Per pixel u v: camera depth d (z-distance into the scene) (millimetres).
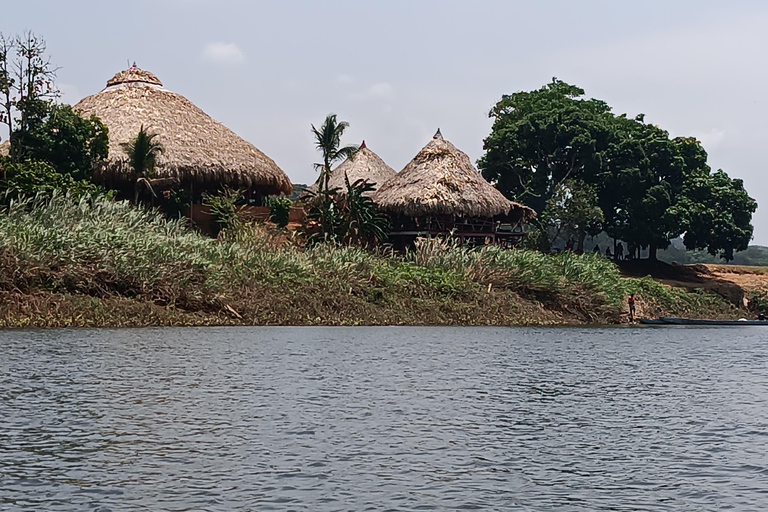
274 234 39688
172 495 8516
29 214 29141
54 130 41094
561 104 66312
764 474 9625
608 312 40031
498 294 36844
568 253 44094
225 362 18141
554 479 9359
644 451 10672
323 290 32188
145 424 11562
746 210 59625
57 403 12867
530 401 14258
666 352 24359
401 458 10086
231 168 44562
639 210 59719
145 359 18172
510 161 63188
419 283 35094
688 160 63531
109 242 28000
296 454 10133
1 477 9023
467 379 16734
